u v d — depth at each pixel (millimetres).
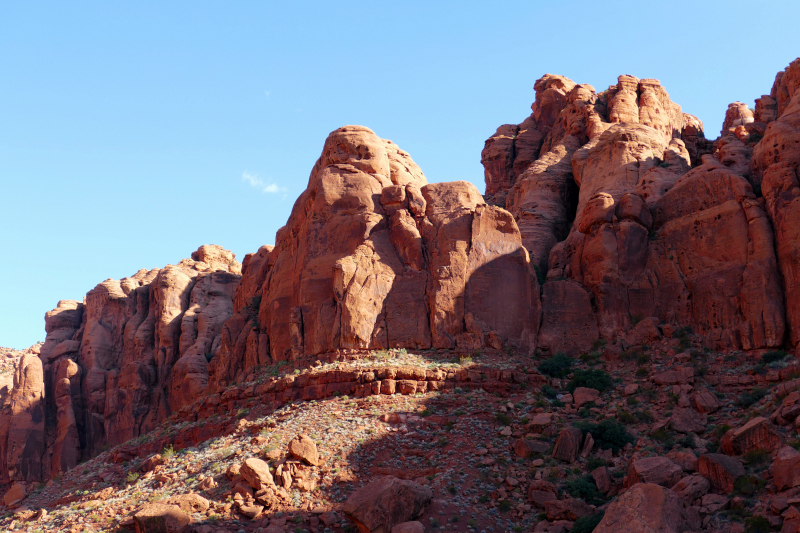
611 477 32469
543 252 51906
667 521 26266
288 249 49219
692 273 43219
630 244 44656
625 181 51375
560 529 29422
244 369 48156
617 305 43625
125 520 31625
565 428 34406
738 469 29078
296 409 39219
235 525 29891
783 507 26094
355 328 42250
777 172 41375
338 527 29953
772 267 40031
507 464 33625
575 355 43125
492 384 39406
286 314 46219
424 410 37281
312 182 51594
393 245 45188
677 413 35656
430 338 42500
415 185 47656
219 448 37625
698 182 44719
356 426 36281
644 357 40844
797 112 44188
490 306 43125
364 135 49281
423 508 29984
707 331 41531
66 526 33438
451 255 43812
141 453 44000
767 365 37906
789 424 31094
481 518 30469
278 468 32594
